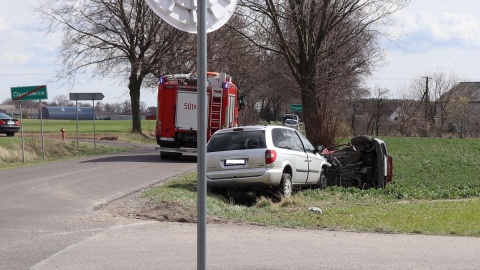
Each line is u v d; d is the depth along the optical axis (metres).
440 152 37.50
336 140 29.34
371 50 38.28
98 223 10.95
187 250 8.84
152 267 7.91
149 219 11.61
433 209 13.87
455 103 81.94
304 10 31.92
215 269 7.82
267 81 54.03
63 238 9.61
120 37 46.00
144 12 45.41
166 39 46.00
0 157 27.12
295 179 16.17
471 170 24.66
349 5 32.81
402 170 24.50
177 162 24.95
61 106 122.12
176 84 25.47
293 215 12.76
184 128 25.47
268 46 34.19
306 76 33.59
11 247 8.98
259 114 90.69
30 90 27.48
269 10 32.12
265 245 9.26
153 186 16.31
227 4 4.20
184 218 11.73
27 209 12.45
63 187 15.98
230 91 25.50
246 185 15.05
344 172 18.80
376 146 18.62
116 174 19.44
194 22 4.13
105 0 44.31
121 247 9.01
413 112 80.38
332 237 9.98
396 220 12.00
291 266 7.98
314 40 33.44
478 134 81.06
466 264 8.09
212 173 15.16
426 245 9.32
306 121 31.53
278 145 15.59
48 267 7.90
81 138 46.31
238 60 45.34
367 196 16.84
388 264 8.08
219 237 9.86
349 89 42.75
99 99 34.62
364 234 10.30
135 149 37.47
